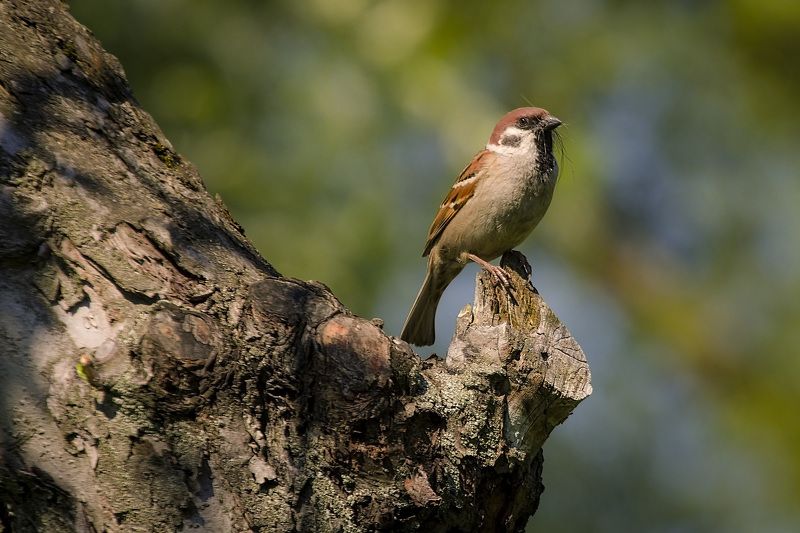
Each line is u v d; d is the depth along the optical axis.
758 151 13.23
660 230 13.66
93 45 5.45
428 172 11.74
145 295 4.39
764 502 11.98
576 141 12.12
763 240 13.25
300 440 4.34
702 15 13.28
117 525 4.08
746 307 13.24
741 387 13.00
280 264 10.66
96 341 4.27
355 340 4.48
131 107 5.37
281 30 12.23
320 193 11.15
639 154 13.41
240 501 4.18
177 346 4.20
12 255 4.36
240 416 4.27
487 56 12.77
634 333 13.27
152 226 4.65
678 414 12.75
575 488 11.73
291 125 11.57
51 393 4.19
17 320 4.28
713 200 13.23
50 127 4.84
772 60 13.23
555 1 13.02
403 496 4.42
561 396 5.01
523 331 5.14
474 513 4.75
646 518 11.70
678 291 13.41
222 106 11.82
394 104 11.46
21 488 4.14
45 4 5.39
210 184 11.41
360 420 4.39
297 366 4.38
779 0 12.96
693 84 13.16
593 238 13.16
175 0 12.03
